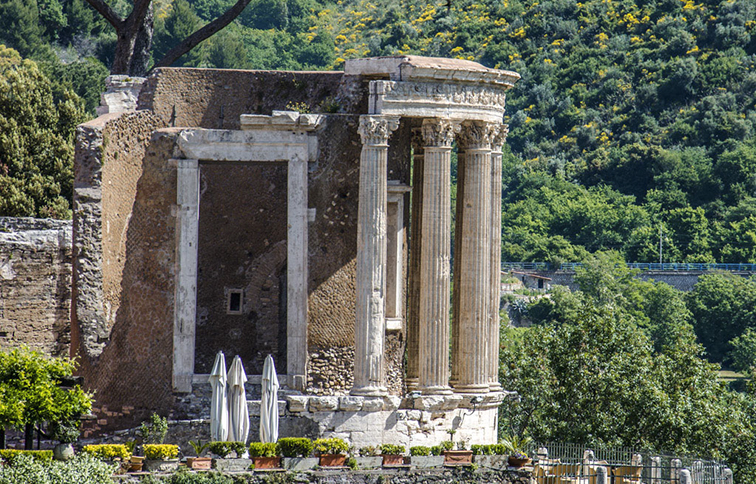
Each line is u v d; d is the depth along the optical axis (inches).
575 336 6648.6
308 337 5088.6
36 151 7839.6
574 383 6466.5
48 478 3937.0
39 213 7568.9
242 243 5482.3
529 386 6574.8
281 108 5511.8
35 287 5098.4
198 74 5472.4
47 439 4854.8
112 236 4982.8
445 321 5054.1
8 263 5024.6
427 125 5083.7
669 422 6151.6
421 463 4594.0
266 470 4313.5
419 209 5634.8
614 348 6604.3
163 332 5108.3
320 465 4448.8
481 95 5201.8
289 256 5088.6
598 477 4471.0
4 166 7667.3
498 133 5428.2
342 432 4872.0
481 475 4630.9
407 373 5625.0
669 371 6628.9
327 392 5083.7
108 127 4936.0
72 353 4857.3
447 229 5073.8
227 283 5462.6
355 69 5201.8
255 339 5472.4
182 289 5083.7
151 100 5364.2
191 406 5032.0
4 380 4288.9
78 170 4832.7
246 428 4581.7
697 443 6205.7
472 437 5108.3
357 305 4950.8
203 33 7396.7
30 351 4416.8
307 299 5093.5
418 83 5029.5
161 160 5147.6
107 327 4889.3
